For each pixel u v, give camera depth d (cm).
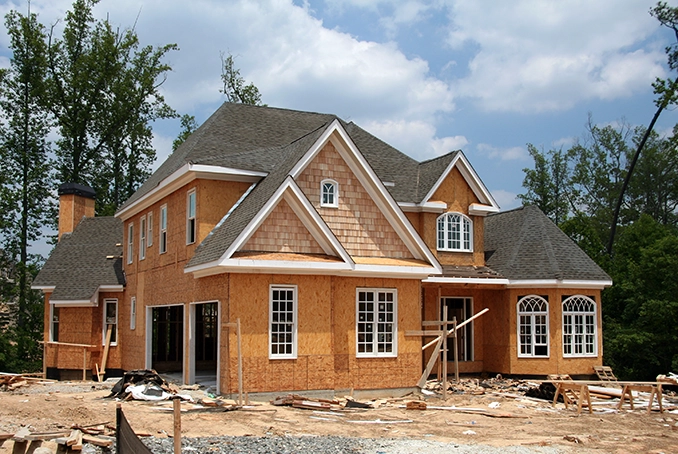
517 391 2444
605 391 2389
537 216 3011
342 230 2225
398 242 2317
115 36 5091
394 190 2770
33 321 4703
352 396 2128
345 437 1462
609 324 3369
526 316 2736
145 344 2738
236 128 2650
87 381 2789
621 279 3578
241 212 2108
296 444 1359
